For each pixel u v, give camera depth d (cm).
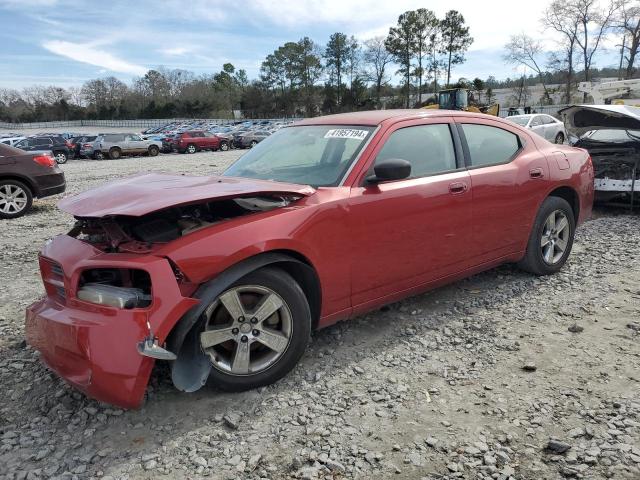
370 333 395
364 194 354
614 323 402
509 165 458
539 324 405
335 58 9575
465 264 430
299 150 405
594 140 854
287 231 314
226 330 303
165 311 270
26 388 328
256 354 320
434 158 407
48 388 327
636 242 631
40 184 1012
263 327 314
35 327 300
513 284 492
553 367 340
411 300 458
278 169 392
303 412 295
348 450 263
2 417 298
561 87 6919
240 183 333
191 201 283
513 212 457
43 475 248
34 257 655
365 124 395
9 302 485
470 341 380
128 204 289
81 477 247
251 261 303
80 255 299
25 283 544
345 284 351
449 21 8531
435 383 325
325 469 250
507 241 461
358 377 333
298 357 326
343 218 342
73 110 11262
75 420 292
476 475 244
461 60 8694
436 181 395
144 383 267
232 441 272
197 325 294
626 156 789
